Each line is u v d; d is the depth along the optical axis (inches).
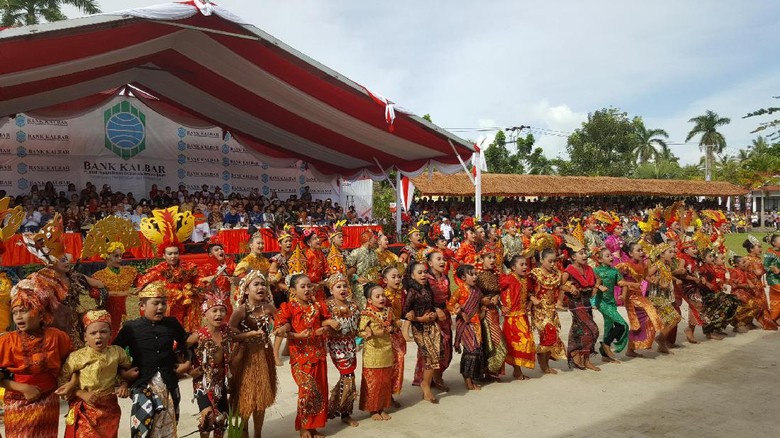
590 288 272.2
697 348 313.1
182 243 269.6
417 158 671.1
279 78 481.7
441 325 243.0
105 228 250.5
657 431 193.3
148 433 154.3
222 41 440.1
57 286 184.4
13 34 310.8
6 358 149.3
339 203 986.1
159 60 550.0
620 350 285.9
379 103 479.8
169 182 830.5
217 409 173.9
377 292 210.2
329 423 208.5
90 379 148.6
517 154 1745.8
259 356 181.9
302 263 305.7
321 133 648.4
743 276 347.3
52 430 158.2
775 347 313.3
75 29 330.3
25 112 645.9
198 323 260.7
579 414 211.8
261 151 873.5
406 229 883.4
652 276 299.0
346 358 203.3
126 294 248.7
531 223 636.1
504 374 266.7
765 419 203.9
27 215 609.6
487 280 250.5
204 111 721.0
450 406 223.8
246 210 778.8
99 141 775.1
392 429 200.2
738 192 1635.1
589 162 1766.7
